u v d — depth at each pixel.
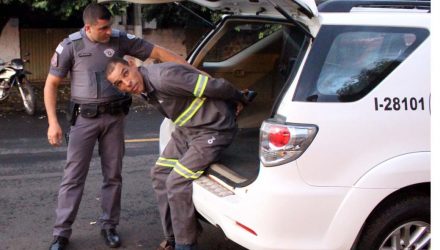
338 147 3.12
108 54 4.08
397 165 3.17
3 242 4.45
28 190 5.72
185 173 3.70
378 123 3.17
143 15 13.89
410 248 3.37
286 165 3.09
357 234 3.18
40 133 8.67
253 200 3.16
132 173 6.38
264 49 4.74
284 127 3.09
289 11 3.29
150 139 8.30
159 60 4.27
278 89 4.73
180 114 3.73
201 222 4.82
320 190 3.12
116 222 4.46
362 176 3.15
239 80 4.77
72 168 4.20
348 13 3.26
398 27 3.26
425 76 3.24
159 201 4.10
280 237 3.13
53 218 4.97
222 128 3.73
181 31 15.20
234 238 3.28
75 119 4.16
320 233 3.15
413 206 3.31
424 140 3.21
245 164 3.89
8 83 10.11
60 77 4.06
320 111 3.12
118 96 4.17
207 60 4.62
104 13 3.94
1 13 14.18
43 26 14.84
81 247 4.38
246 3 3.92
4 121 9.62
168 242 4.18
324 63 3.17
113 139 4.27
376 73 3.21
